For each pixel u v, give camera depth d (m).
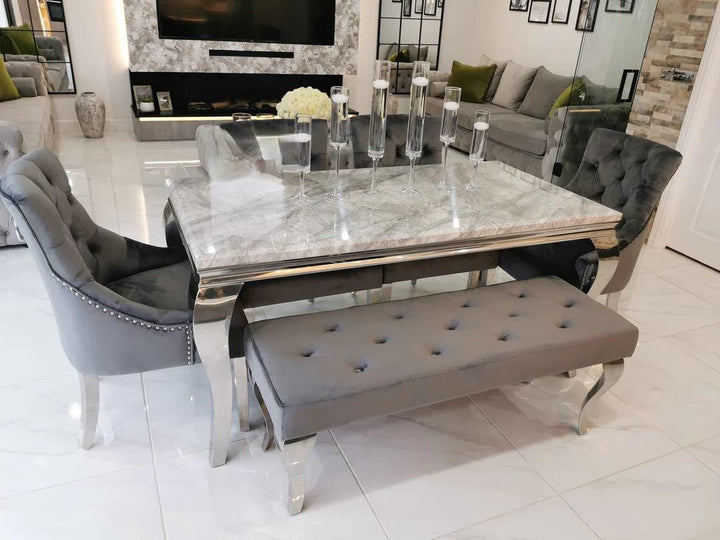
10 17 5.41
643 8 3.45
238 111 6.18
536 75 5.70
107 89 6.05
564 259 2.30
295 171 2.07
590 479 1.89
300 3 6.11
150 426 2.02
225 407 1.77
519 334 1.79
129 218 3.86
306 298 2.22
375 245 1.77
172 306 1.92
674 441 2.08
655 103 3.73
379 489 1.81
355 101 7.09
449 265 2.49
